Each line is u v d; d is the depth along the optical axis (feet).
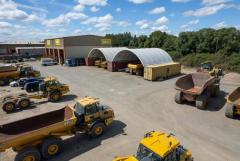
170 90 81.97
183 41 213.46
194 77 74.23
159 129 47.39
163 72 106.22
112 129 47.80
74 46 172.55
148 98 71.51
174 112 57.82
